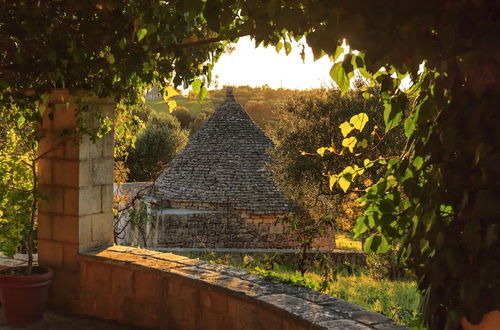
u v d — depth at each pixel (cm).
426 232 240
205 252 1558
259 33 267
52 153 602
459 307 226
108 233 634
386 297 854
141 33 431
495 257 212
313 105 1927
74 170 591
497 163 207
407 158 281
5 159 592
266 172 2295
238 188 2239
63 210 602
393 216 304
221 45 496
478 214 211
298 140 1912
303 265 585
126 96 579
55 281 614
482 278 213
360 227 314
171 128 3812
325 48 213
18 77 507
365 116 326
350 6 203
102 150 616
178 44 435
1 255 670
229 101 2589
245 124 2503
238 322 452
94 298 594
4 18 449
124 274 570
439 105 229
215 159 2367
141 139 3306
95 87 520
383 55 201
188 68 467
